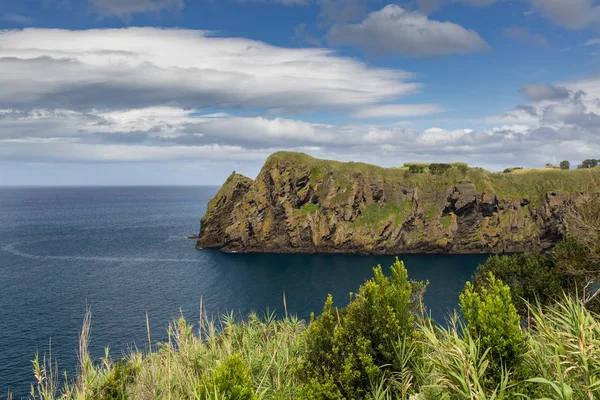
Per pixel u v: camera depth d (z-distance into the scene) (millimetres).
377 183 147125
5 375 43750
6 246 143125
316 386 8484
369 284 9375
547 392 6461
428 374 7945
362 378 8539
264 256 130000
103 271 103250
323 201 143625
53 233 180750
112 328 59156
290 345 12047
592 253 20938
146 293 81625
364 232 137375
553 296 20312
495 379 6824
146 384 9258
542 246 135625
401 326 9125
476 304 7566
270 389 9867
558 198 135875
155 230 192875
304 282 93312
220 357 10758
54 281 91312
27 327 59594
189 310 69812
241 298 79312
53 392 8289
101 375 9695
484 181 145125
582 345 6070
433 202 143875
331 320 10008
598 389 5461
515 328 6973
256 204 142375
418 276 98188
